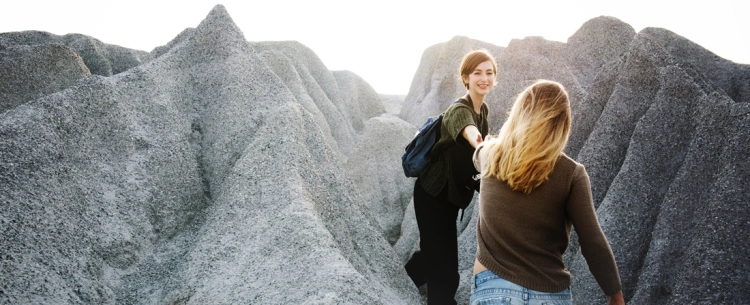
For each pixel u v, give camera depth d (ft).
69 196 15.01
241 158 17.95
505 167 8.67
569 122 8.68
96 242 14.85
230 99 21.29
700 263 13.53
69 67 24.73
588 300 16.57
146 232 16.38
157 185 17.40
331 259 13.52
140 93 19.36
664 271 15.14
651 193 16.98
